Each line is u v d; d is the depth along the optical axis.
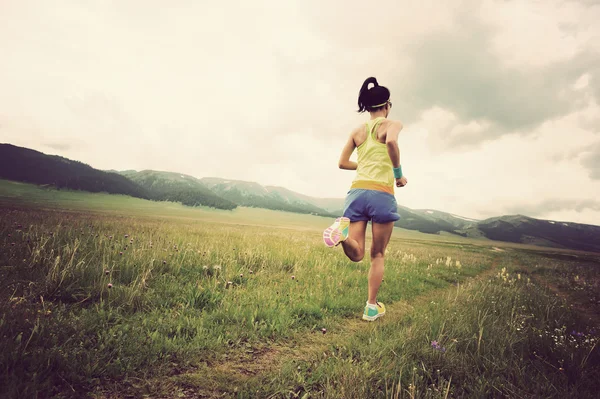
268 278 4.42
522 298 4.98
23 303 2.29
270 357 2.14
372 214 3.00
